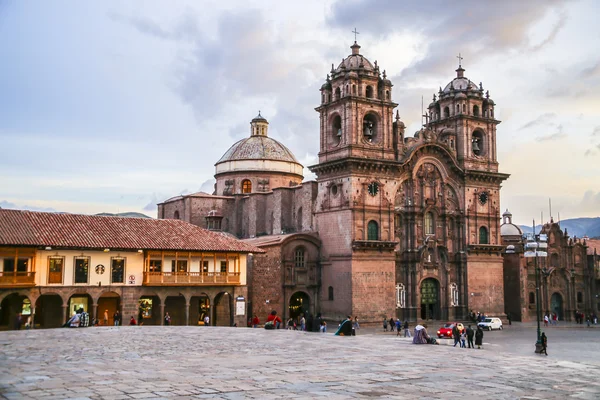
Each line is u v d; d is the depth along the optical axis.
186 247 60.97
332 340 36.94
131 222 63.19
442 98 87.88
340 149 74.38
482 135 86.88
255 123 101.19
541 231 95.38
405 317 76.44
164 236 62.06
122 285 58.19
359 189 73.00
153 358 26.56
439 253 80.75
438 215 80.94
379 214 74.38
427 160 80.56
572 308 95.31
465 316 80.69
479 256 83.06
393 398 18.02
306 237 75.50
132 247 57.75
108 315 60.28
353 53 77.69
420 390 19.48
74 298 58.53
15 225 54.84
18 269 53.34
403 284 77.44
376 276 73.19
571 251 97.00
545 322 83.06
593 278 98.06
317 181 78.25
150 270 60.19
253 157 96.19
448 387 20.20
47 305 57.97
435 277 79.88
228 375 21.69
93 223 60.28
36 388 18.64
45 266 54.56
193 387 19.09
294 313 75.94
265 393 18.30
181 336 38.22
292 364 25.03
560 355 46.03
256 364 24.89
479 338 49.41
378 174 74.81
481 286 82.75
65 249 55.09
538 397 19.00
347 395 18.28
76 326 44.28
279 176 96.56
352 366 24.75
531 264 92.44
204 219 90.56
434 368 24.70
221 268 64.38
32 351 28.77
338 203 74.19
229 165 97.06
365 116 77.00
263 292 72.00
